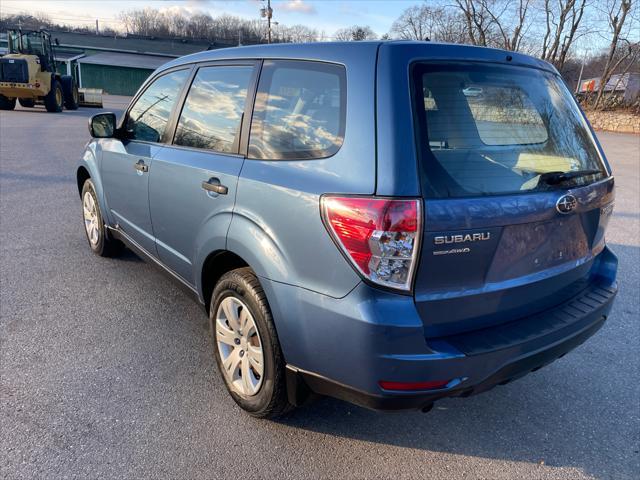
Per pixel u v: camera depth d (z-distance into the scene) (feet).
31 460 7.72
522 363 7.40
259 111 8.74
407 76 6.98
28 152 35.91
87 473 7.54
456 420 9.27
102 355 10.64
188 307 12.98
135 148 12.21
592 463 8.31
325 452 8.27
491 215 6.94
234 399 9.11
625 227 22.99
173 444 8.23
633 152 54.75
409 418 9.25
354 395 7.06
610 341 12.34
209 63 10.44
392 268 6.51
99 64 159.74
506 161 7.52
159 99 11.91
